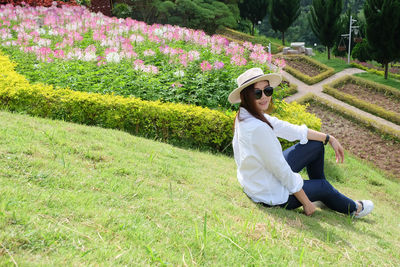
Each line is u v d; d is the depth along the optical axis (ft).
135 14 76.02
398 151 30.68
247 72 10.27
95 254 6.15
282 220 9.76
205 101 23.16
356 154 29.94
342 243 9.02
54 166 10.27
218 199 10.62
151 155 13.07
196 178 12.41
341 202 11.43
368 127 35.81
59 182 9.27
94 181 9.87
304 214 10.96
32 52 29.09
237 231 8.33
